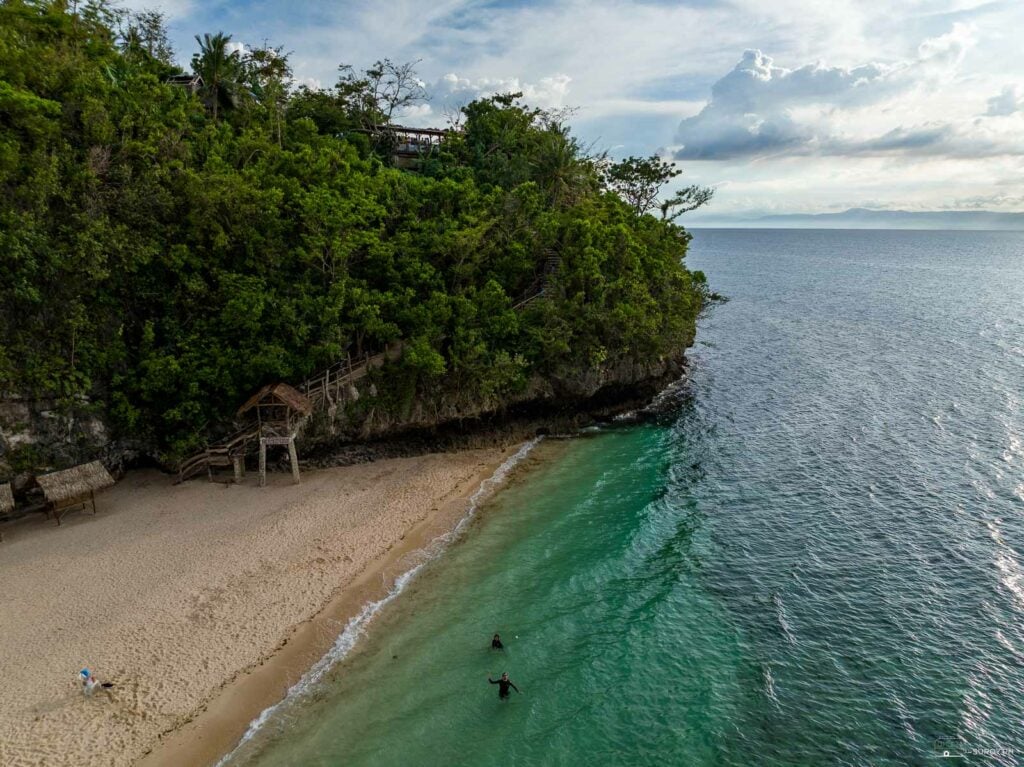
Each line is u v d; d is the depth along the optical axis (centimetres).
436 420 4697
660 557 3356
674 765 2105
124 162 3988
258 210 4150
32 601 2783
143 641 2578
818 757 2136
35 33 4184
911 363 7162
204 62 5500
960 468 4288
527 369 4988
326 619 2788
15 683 2328
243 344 4022
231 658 2520
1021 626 2742
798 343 8569
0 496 3197
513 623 2808
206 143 4625
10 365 3416
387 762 2094
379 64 6844
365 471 4300
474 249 4791
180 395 3972
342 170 5075
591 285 5166
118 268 3831
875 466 4400
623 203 7112
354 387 4388
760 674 2511
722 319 10681
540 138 7100
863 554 3344
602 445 4944
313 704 2325
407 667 2523
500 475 4375
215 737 2169
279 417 4091
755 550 3416
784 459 4609
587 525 3694
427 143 7175
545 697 2384
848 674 2506
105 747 2103
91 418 3772
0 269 3328
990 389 6009
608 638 2712
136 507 3669
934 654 2602
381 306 4428
